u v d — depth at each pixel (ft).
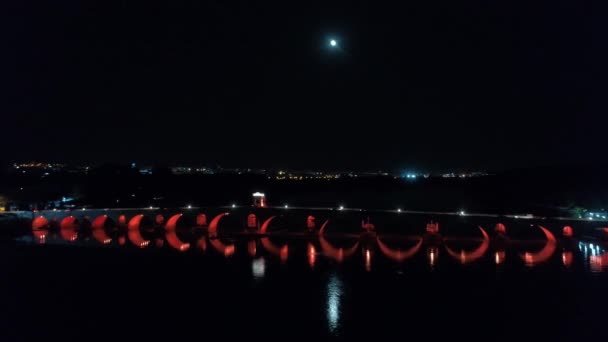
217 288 313.12
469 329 241.96
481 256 416.05
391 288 311.27
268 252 442.91
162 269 368.48
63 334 236.02
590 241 466.29
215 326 245.86
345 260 402.11
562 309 270.67
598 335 233.76
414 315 260.42
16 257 414.62
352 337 231.71
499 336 232.32
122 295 298.35
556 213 563.89
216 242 508.94
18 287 316.40
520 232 492.95
